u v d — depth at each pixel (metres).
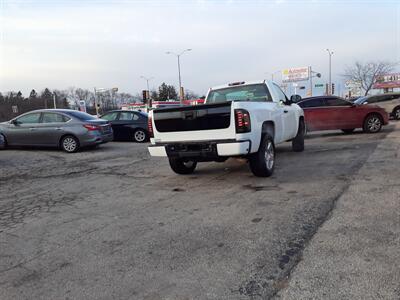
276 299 2.56
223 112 5.69
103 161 9.74
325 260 3.07
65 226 4.41
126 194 5.87
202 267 3.11
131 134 15.31
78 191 6.28
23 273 3.21
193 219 4.37
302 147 9.42
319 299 2.52
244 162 8.28
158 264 3.22
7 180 7.51
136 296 2.72
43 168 8.85
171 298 2.66
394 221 3.82
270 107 6.82
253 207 4.68
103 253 3.54
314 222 3.96
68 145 11.59
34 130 11.82
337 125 13.25
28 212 5.09
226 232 3.87
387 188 5.07
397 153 7.94
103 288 2.87
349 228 3.71
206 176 6.93
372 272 2.82
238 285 2.78
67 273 3.16
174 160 6.80
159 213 4.70
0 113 77.81
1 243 3.95
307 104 13.46
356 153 8.41
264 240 3.58
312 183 5.73
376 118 13.01
